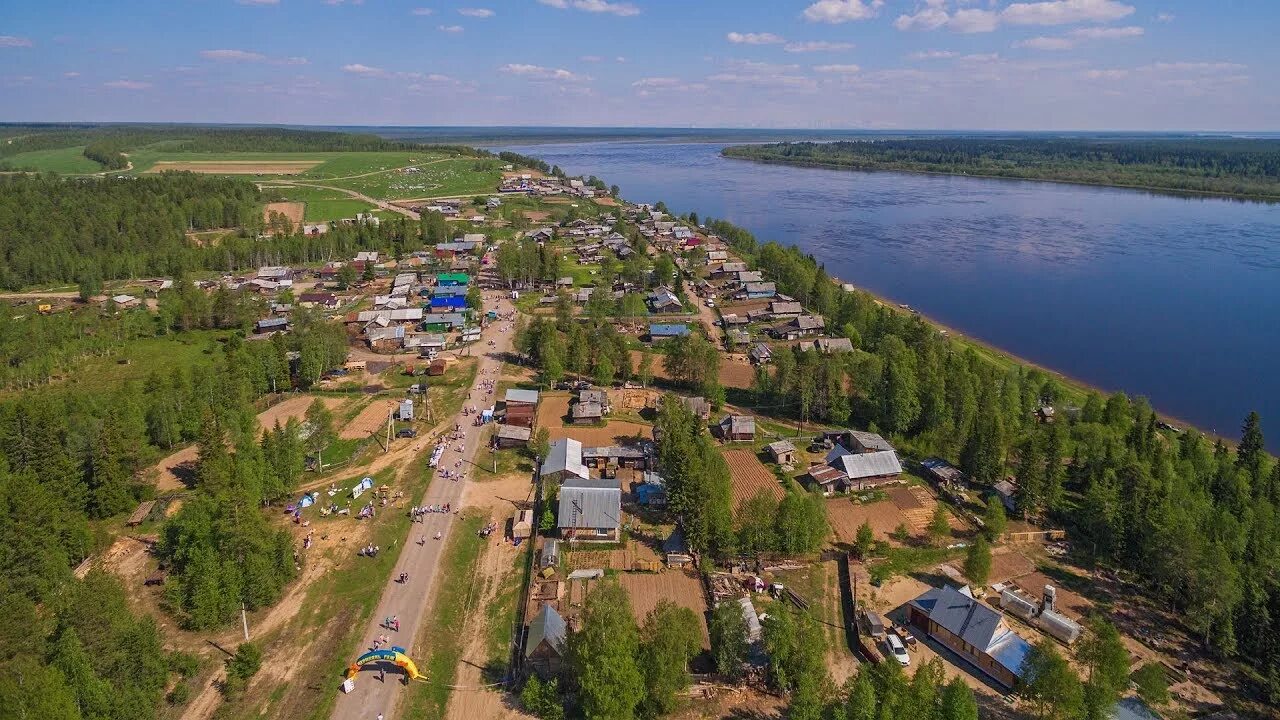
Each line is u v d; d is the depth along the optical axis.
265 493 107.62
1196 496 108.38
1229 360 191.12
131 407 125.00
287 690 75.50
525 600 88.94
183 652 80.25
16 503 87.69
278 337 159.00
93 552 97.38
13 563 85.81
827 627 85.75
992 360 184.25
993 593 92.62
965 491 117.31
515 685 76.31
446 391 154.12
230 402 136.38
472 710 73.25
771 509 98.19
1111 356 194.88
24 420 105.69
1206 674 80.19
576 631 79.69
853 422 142.00
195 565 86.19
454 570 95.44
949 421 131.50
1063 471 119.25
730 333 186.12
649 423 139.00
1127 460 114.62
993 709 73.62
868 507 112.38
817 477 115.81
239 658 75.31
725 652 75.69
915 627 86.12
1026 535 104.88
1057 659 70.44
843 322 198.38
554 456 118.56
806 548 96.62
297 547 99.19
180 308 193.38
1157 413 162.50
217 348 182.38
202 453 109.12
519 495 114.00
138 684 71.19
